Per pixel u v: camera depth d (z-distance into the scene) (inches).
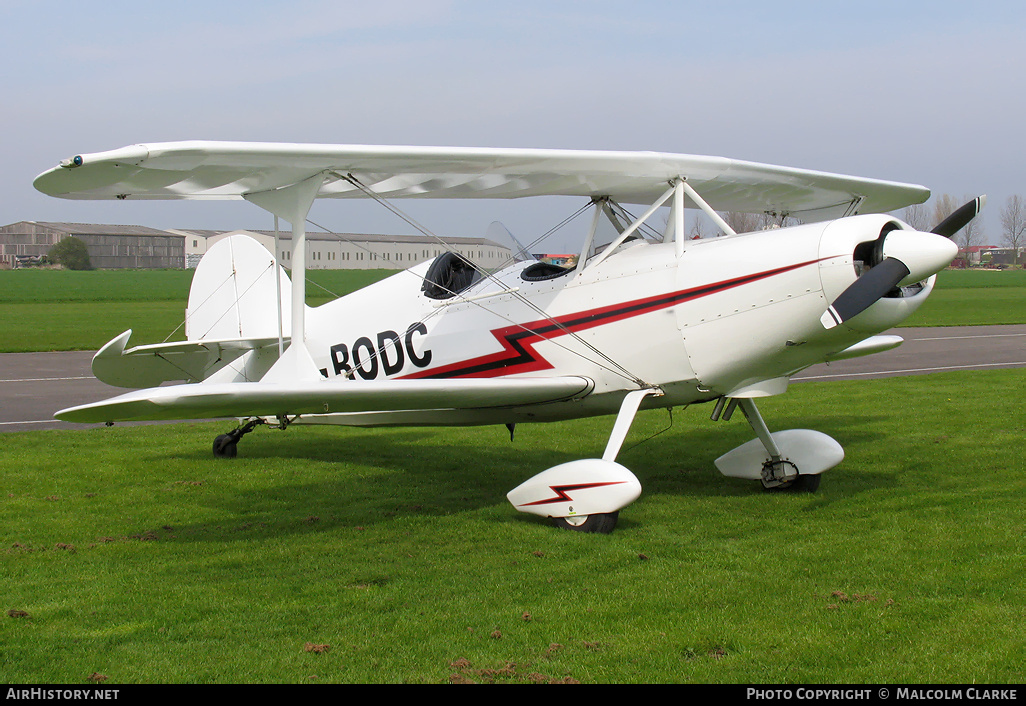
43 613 157.6
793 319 211.3
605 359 239.8
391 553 196.2
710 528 211.9
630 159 227.6
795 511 227.5
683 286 226.7
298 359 227.6
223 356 336.2
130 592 169.8
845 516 220.1
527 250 267.0
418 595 166.1
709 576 173.5
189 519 230.5
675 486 264.7
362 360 298.0
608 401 246.5
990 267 4033.0
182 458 317.1
